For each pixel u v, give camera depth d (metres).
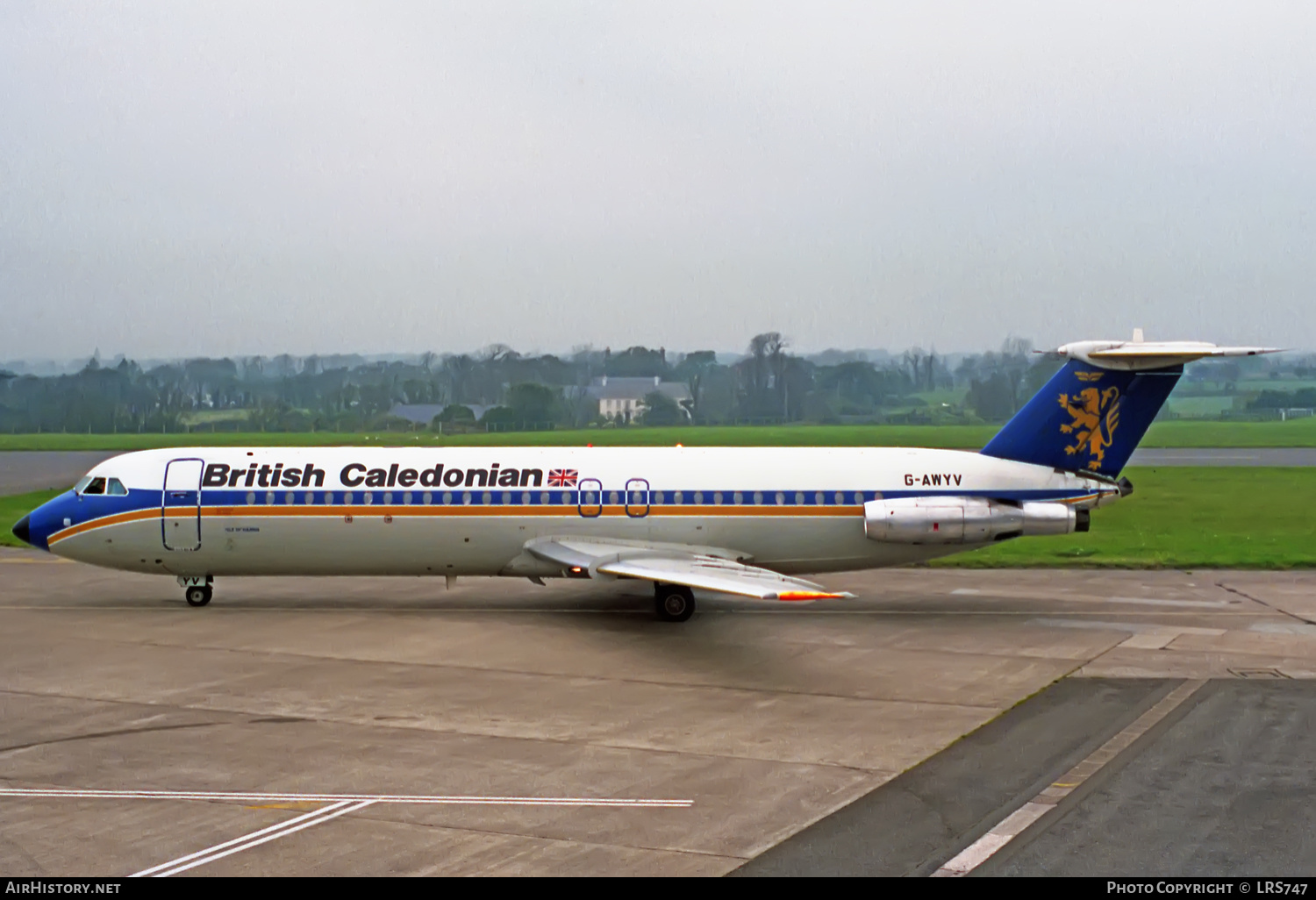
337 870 14.96
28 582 38.19
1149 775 19.08
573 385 189.62
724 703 23.52
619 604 34.44
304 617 32.22
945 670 26.47
